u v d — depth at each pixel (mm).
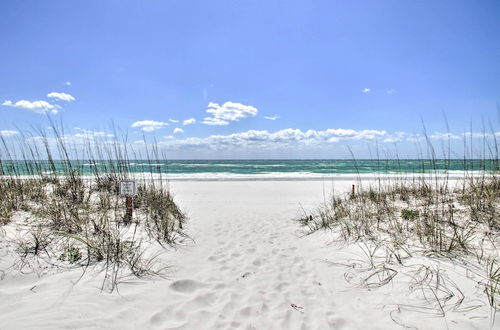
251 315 2752
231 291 3215
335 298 3078
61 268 3109
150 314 2594
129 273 3246
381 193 7270
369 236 4512
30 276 2902
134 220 4910
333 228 5375
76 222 4168
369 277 3377
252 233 5801
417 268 3270
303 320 2680
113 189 6441
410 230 4402
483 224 4121
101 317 2396
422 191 6840
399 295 2904
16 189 5199
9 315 2275
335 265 3926
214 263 4039
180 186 15047
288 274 3740
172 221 5379
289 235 5707
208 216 7430
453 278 2945
